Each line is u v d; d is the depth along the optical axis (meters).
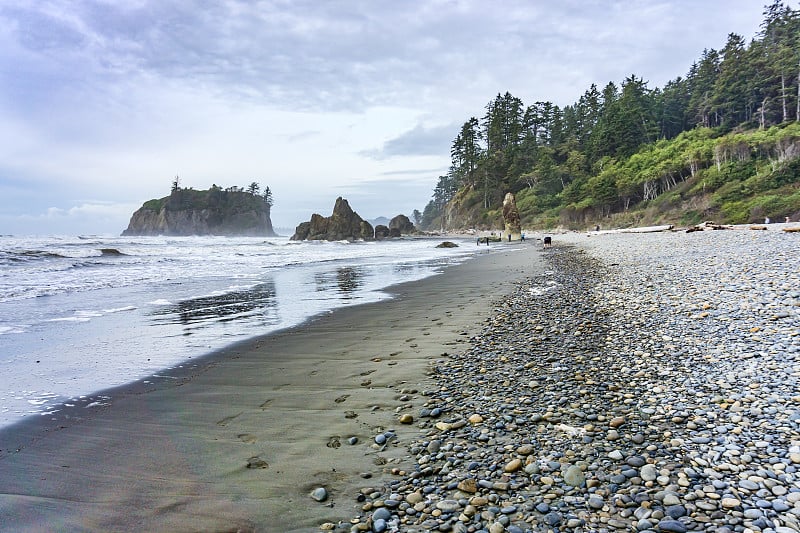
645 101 93.62
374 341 7.41
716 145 62.25
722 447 3.21
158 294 13.30
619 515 2.58
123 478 3.30
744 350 5.27
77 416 4.50
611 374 5.00
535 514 2.65
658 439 3.45
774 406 3.77
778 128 61.03
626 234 46.03
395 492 3.02
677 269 12.88
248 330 8.48
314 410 4.57
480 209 116.06
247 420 4.35
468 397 4.68
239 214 180.38
